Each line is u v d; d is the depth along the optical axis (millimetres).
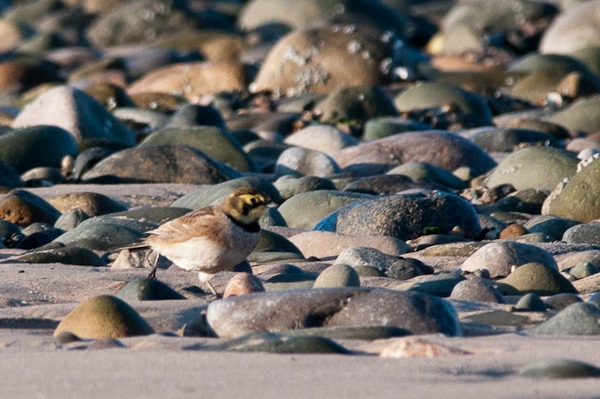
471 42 44031
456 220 12102
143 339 6836
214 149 18938
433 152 18578
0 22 55219
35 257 10516
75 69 43594
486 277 9477
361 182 15672
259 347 6270
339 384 5277
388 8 50625
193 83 32312
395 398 5004
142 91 32375
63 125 21625
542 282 8781
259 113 26953
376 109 25453
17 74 35188
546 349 6309
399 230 11977
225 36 45344
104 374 5609
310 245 11312
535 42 44688
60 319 7898
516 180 15961
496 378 5461
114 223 11844
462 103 26125
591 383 5297
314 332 6738
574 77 29250
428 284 8922
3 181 16781
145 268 10102
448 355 6035
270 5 50281
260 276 9406
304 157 18188
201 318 7266
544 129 22828
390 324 6953
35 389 5379
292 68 31297
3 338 7070
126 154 17641
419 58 41844
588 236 11531
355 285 8445
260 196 8820
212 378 5434
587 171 13508
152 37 52656
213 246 8680
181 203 14453
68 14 57875
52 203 14367
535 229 12461
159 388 5266
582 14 41438
